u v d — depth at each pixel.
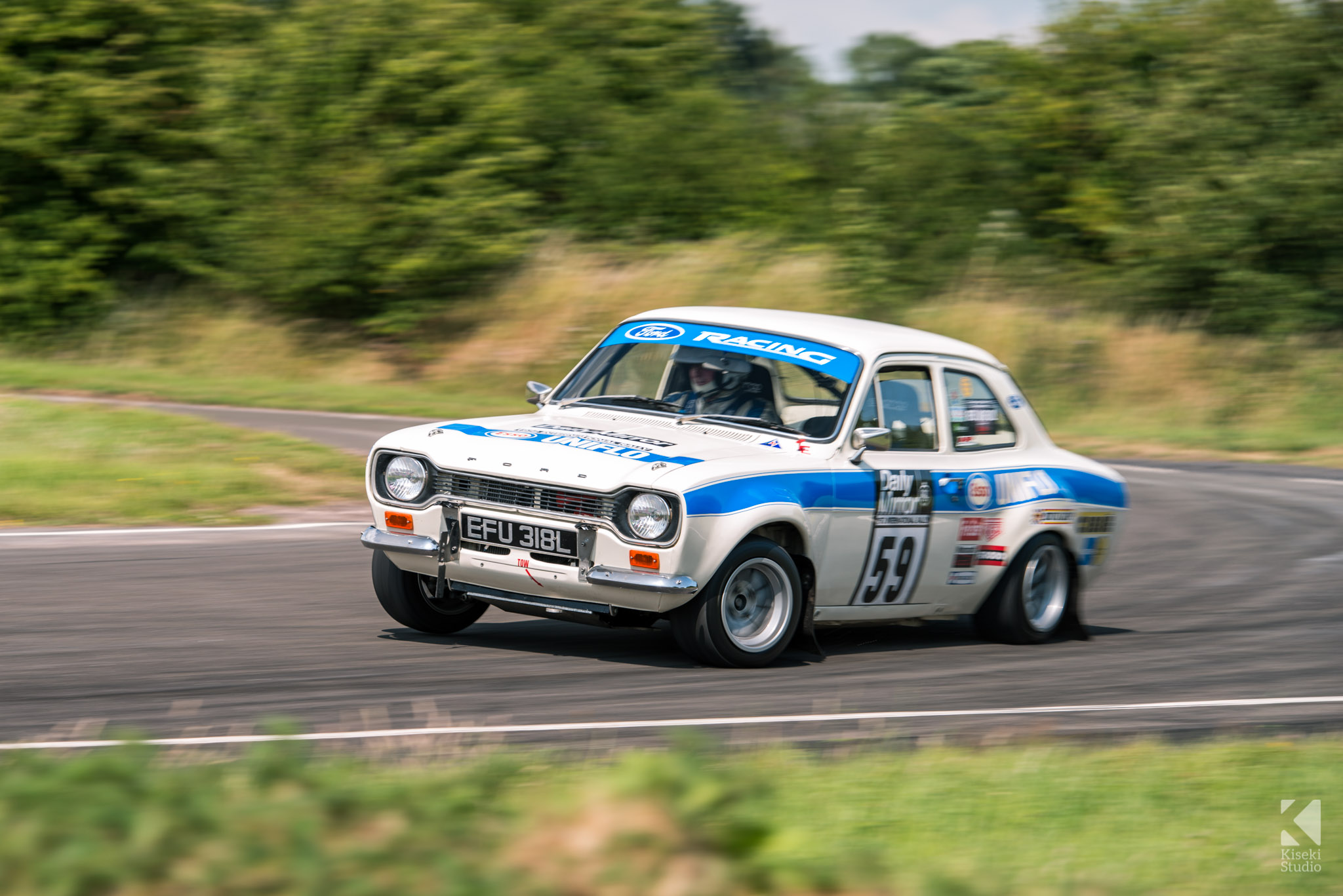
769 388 16.33
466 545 15.05
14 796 7.76
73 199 64.94
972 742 12.06
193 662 14.70
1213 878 8.48
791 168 72.25
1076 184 68.31
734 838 7.82
